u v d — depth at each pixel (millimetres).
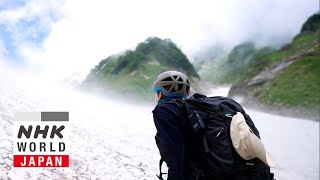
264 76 160000
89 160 9461
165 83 2920
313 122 96500
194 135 2664
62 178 7258
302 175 21328
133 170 9750
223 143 2580
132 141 15875
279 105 123062
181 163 2594
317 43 170500
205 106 2764
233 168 2525
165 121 2676
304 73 142125
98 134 15000
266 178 2641
